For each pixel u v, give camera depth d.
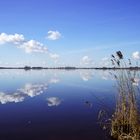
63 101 17.33
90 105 15.59
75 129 10.75
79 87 26.73
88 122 11.77
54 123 11.60
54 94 21.05
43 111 14.08
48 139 9.56
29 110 14.37
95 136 10.01
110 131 10.48
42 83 33.19
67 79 42.34
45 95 20.44
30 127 11.01
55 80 39.75
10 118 12.51
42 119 12.33
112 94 20.20
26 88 26.33
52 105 15.82
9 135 9.94
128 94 10.62
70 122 11.80
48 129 10.74
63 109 14.62
